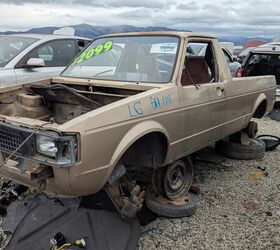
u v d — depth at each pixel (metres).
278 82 9.64
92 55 4.69
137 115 3.29
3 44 7.12
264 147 6.03
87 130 2.86
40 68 6.90
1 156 3.30
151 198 3.96
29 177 3.07
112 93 4.11
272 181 5.07
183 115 3.86
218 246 3.45
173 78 3.85
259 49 9.73
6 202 3.86
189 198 4.12
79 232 3.18
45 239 3.10
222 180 5.04
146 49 4.27
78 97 3.51
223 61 4.81
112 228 3.28
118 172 3.25
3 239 3.35
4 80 6.27
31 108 3.63
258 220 3.96
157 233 3.62
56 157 2.81
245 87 5.27
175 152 3.88
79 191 2.96
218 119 4.62
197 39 4.39
